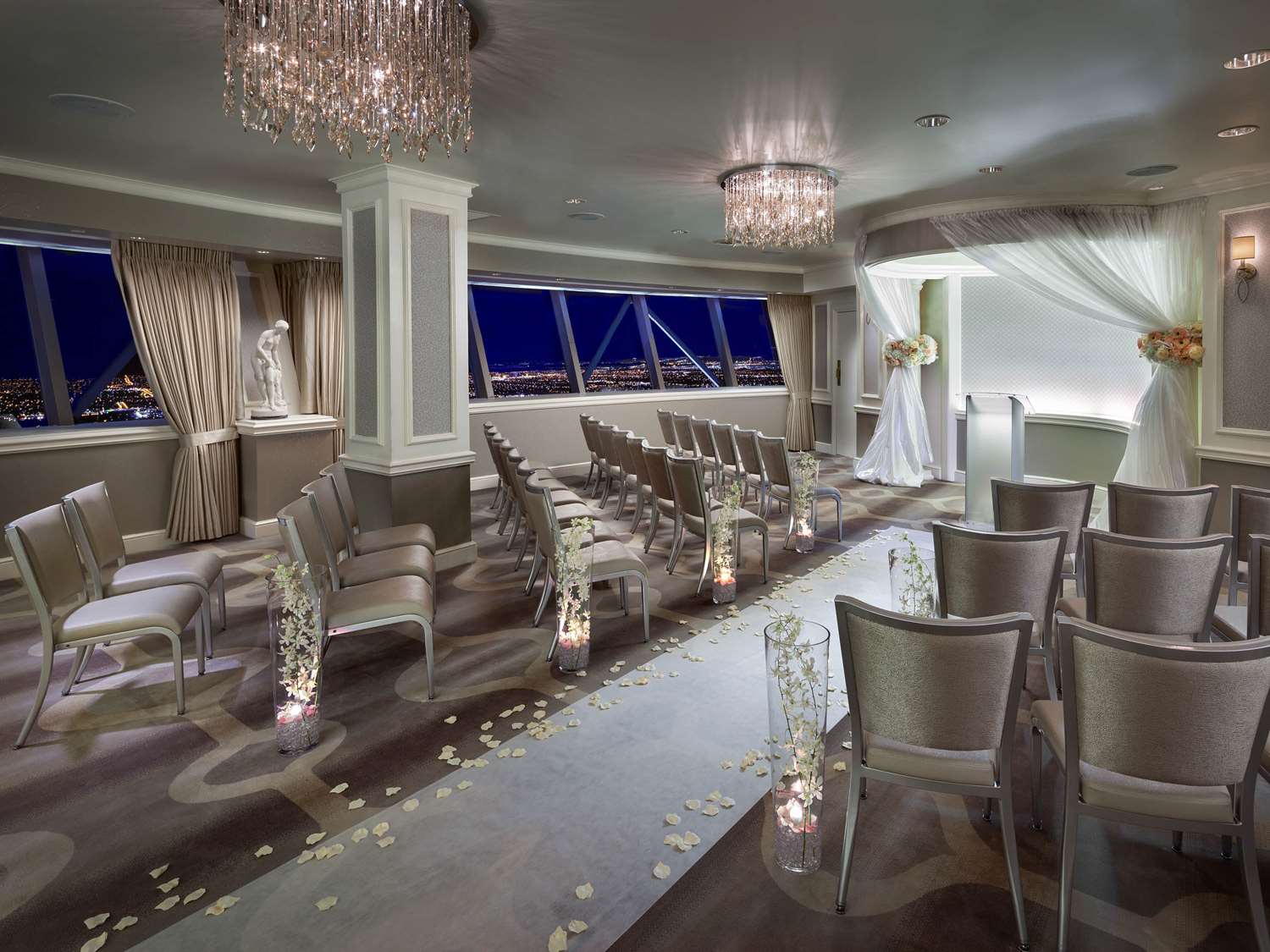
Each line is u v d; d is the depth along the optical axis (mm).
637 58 3268
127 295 5742
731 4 2775
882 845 2352
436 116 3029
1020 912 1912
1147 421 5973
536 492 4168
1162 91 3701
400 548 4379
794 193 5086
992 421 6570
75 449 5730
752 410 11562
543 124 4141
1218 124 4227
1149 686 1730
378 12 2734
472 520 7105
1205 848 2299
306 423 6652
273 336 6559
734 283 10469
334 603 3334
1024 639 1882
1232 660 1667
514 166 4996
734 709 3260
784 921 2027
